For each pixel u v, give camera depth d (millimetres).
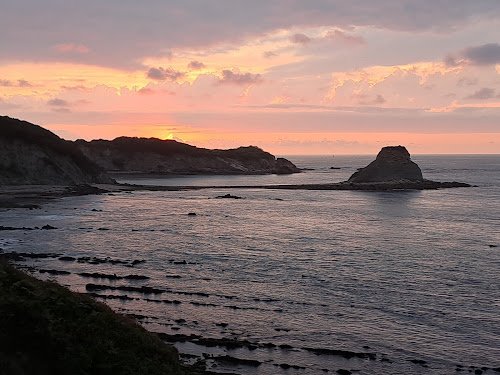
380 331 26406
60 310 15453
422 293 33375
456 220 72875
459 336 25875
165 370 15648
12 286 15547
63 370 12836
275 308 29812
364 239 55125
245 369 21516
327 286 34812
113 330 16203
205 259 43250
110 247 48188
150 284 34531
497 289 34562
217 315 28375
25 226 60438
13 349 12430
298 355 23219
